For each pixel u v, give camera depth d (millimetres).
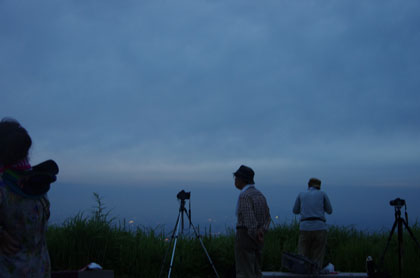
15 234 2100
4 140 2098
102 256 6988
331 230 9883
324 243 7227
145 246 7504
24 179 2131
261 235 5555
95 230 7121
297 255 6875
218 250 7660
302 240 7336
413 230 9406
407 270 7641
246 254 5570
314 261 7008
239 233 5652
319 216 7219
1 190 2039
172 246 7625
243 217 5562
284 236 9539
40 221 2232
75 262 6672
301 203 7453
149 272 6957
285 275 6648
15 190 2092
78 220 7250
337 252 8734
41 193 2215
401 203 7324
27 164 2209
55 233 7062
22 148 2129
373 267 6785
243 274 5551
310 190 7480
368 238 9555
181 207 6730
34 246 2195
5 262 2076
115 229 7555
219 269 7445
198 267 7387
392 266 7805
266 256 8047
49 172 2324
